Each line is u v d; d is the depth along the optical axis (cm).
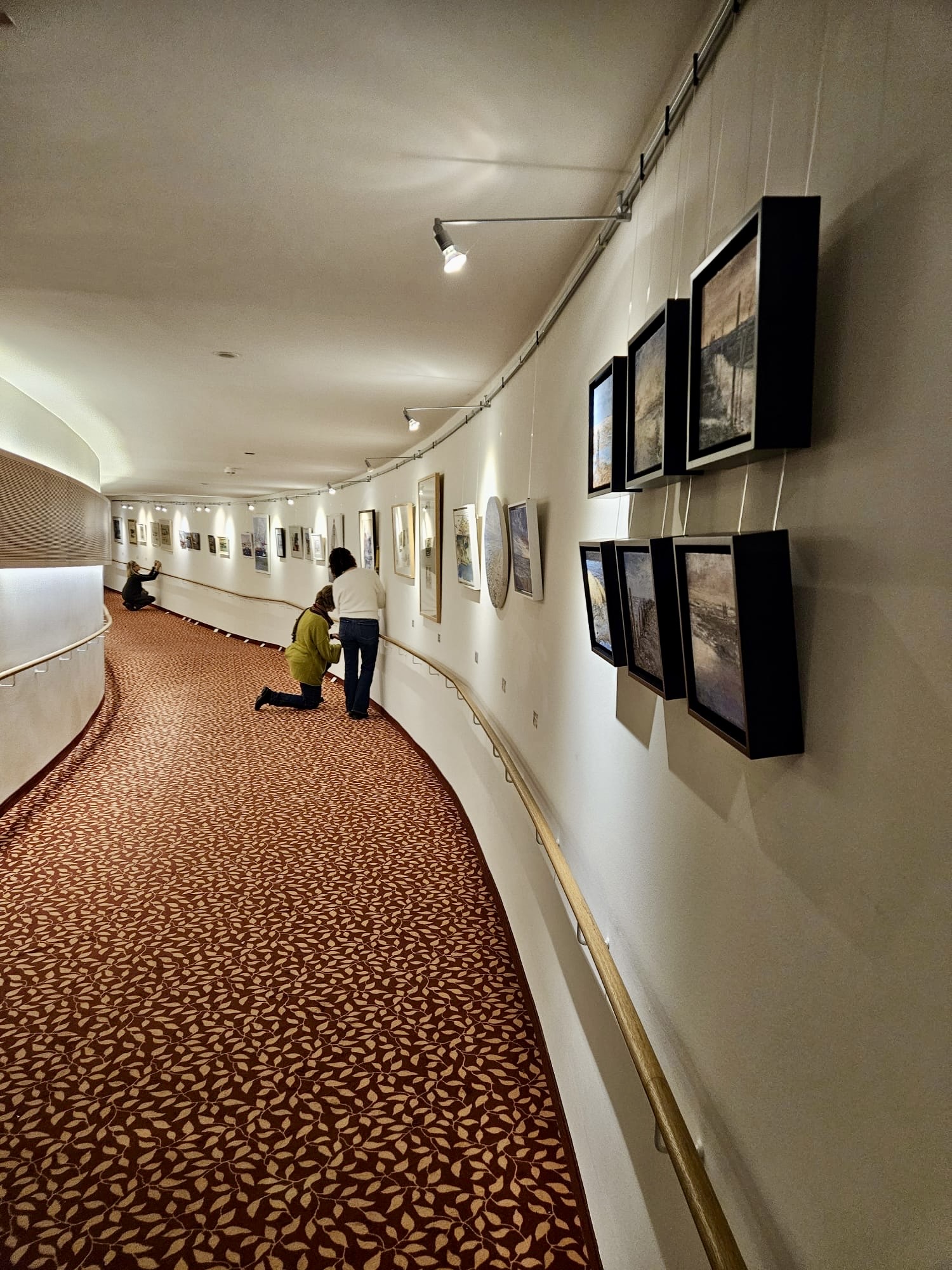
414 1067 270
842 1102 84
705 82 137
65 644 593
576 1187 218
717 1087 123
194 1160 226
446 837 478
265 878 415
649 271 171
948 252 69
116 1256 195
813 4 97
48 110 167
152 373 419
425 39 140
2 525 402
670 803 152
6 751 481
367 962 336
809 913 93
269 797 544
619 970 187
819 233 91
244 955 338
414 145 179
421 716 652
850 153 87
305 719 790
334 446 688
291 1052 275
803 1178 93
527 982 307
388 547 789
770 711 96
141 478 1078
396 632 763
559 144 177
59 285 282
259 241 237
